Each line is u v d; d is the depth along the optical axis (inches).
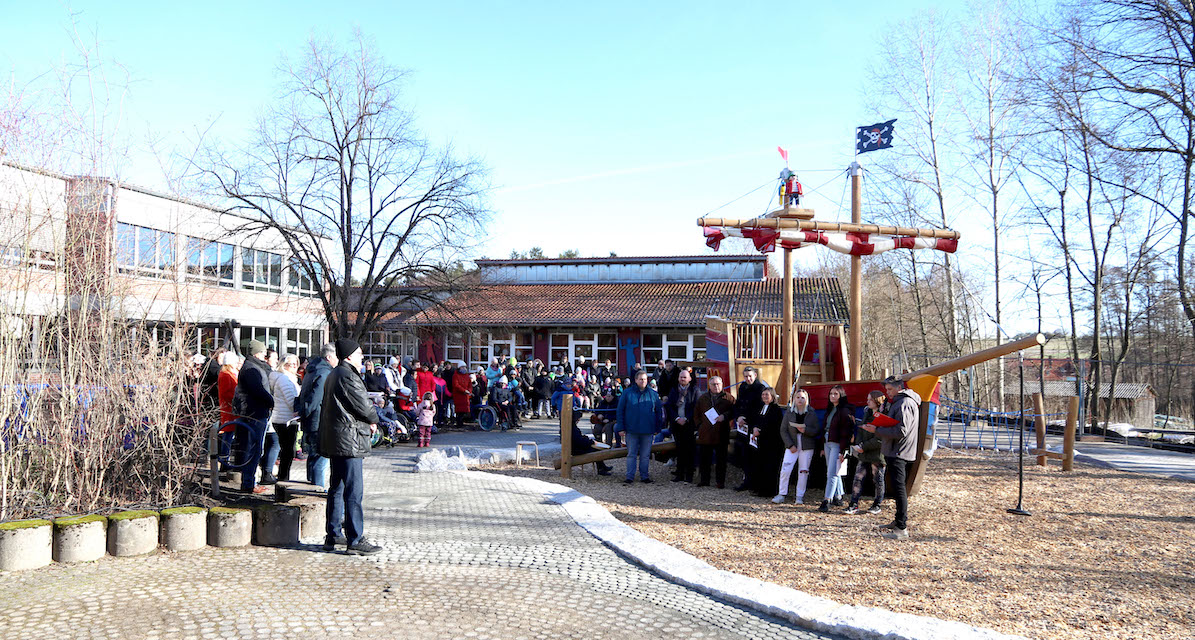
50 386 262.5
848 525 330.3
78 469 262.2
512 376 800.3
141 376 273.3
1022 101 904.9
